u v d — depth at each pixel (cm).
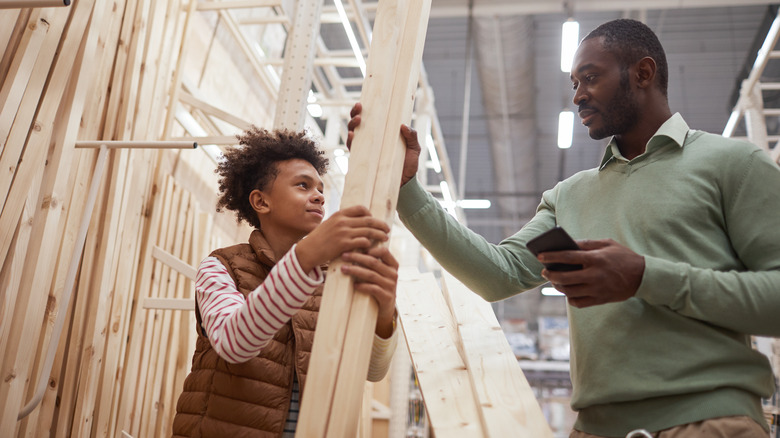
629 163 142
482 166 1424
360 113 120
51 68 181
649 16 944
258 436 131
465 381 133
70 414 205
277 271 117
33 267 165
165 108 310
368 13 768
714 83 1105
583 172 156
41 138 172
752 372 117
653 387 118
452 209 793
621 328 126
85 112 222
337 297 107
